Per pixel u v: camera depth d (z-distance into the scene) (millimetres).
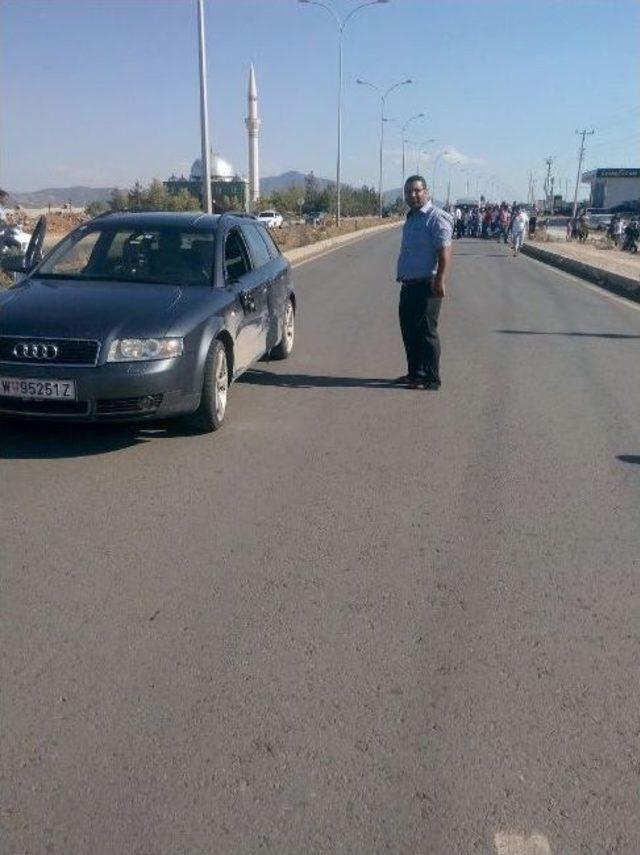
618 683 3375
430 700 3232
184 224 7547
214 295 6754
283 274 9242
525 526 4941
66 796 2691
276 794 2719
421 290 8047
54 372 5703
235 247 7863
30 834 2539
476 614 3902
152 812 2633
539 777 2822
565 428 7055
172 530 4781
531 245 36438
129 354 5789
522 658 3541
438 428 6992
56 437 6434
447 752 2936
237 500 5258
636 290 17125
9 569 4262
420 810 2664
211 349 6398
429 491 5484
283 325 9398
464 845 2531
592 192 123625
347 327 12359
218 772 2812
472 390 8422
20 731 3006
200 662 3461
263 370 9203
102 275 7070
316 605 3957
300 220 67625
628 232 36062
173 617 3820
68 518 4922
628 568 4410
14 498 5211
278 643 3617
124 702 3184
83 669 3396
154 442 6398
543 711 3178
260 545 4605
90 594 4020
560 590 4156
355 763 2871
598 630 3783
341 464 5996
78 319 5906
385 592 4098
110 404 5812
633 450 6469
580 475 5855
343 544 4641
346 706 3186
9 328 5820
